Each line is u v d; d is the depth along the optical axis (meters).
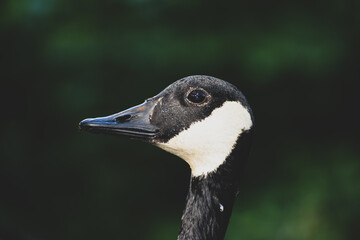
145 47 13.15
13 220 14.51
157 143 6.69
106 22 13.45
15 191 15.08
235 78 13.99
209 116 6.52
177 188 15.21
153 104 6.74
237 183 6.59
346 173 14.84
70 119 14.31
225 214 6.55
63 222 15.12
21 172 15.08
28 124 14.95
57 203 15.22
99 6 13.46
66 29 13.36
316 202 14.47
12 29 13.59
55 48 13.15
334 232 14.21
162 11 13.38
